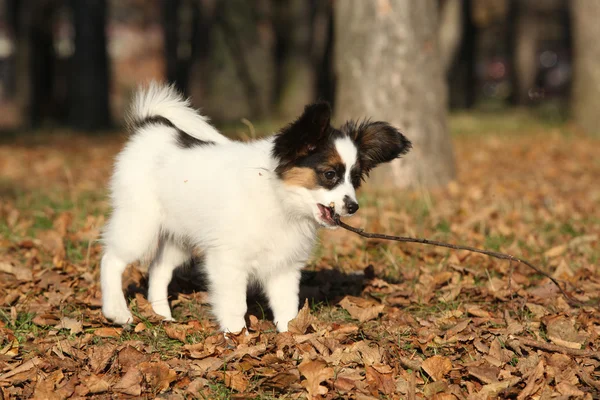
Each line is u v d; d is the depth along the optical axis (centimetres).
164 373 445
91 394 429
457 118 2286
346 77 1039
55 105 2616
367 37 1015
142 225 543
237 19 2502
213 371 453
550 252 725
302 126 475
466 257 707
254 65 2536
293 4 2588
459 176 1195
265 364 462
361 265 689
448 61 2753
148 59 4125
